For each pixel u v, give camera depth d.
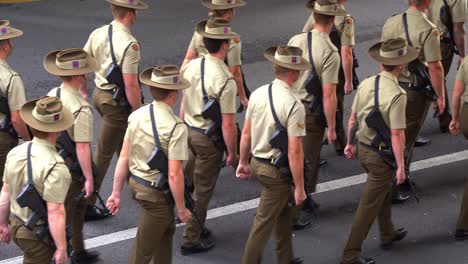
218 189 10.12
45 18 16.05
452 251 8.81
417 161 10.76
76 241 8.45
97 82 9.30
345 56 10.26
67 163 7.86
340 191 10.07
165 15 16.19
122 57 9.09
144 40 14.77
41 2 17.03
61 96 7.80
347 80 10.34
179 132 7.22
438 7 10.91
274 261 8.63
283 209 8.03
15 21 15.82
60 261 6.75
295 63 7.59
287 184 7.70
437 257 8.71
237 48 9.52
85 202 8.38
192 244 8.73
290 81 7.66
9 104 8.59
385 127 7.97
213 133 8.39
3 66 8.60
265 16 16.14
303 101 8.93
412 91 9.51
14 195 6.86
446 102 11.38
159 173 7.31
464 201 8.84
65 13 16.38
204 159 8.52
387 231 8.80
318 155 9.17
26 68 13.50
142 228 7.49
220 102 8.29
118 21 9.24
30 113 6.89
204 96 8.32
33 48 14.40
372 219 8.28
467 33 14.64
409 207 9.67
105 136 9.34
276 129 7.53
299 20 15.94
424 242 8.98
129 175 7.56
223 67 8.36
